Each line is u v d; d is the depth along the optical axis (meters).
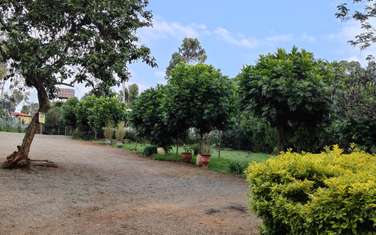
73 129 44.59
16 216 6.70
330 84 12.19
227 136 28.27
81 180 11.23
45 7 11.07
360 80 8.46
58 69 11.10
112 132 31.73
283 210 4.29
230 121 17.59
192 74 17.72
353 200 3.46
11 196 8.26
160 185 11.29
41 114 12.50
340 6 8.78
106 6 11.23
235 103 16.05
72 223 6.47
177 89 17.70
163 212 7.58
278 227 4.62
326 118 13.09
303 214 3.93
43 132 50.22
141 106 21.56
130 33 12.19
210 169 16.27
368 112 8.22
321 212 3.68
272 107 13.05
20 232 5.82
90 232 6.00
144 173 14.01
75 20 11.52
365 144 11.07
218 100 17.09
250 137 27.25
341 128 11.42
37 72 10.98
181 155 19.41
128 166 16.05
